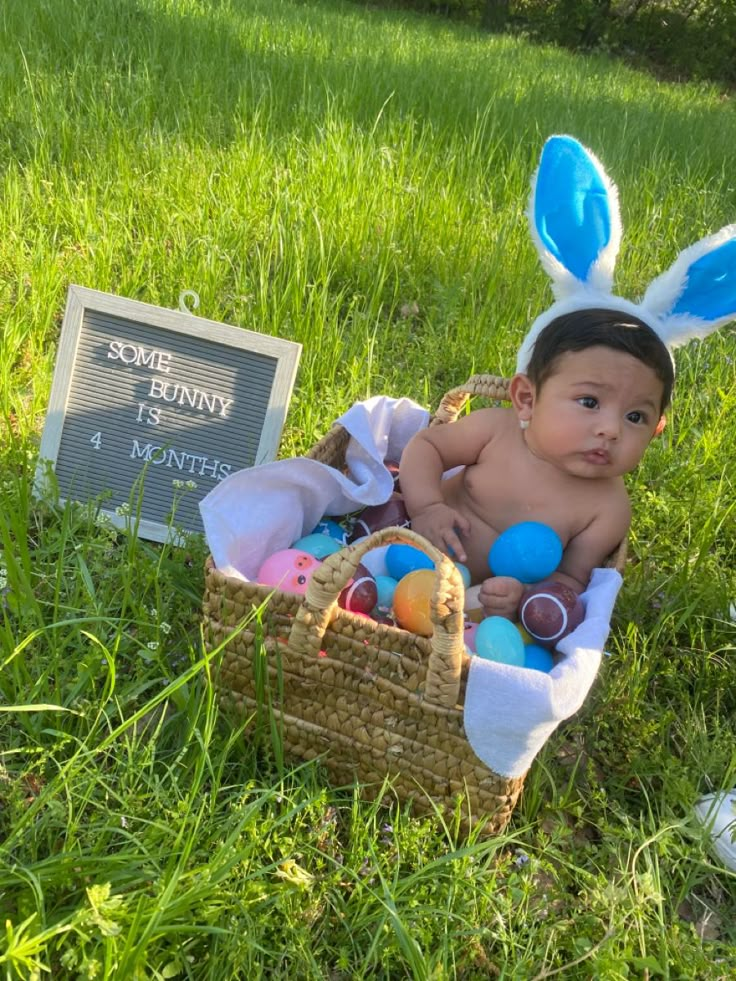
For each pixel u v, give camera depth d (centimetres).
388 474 88
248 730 70
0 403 98
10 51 201
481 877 62
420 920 58
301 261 133
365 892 60
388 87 240
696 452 113
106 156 160
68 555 83
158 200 146
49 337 116
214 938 55
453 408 95
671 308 81
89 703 66
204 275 125
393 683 64
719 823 70
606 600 72
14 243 129
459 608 58
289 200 149
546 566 77
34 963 47
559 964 60
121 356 89
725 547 104
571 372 76
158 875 56
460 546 82
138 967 49
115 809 61
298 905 57
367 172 167
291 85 221
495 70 356
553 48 670
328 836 64
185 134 175
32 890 53
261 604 65
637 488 104
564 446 78
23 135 161
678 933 61
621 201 191
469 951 59
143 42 230
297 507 81
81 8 243
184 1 309
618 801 73
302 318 119
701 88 570
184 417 90
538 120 248
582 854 68
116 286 124
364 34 393
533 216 83
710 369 137
